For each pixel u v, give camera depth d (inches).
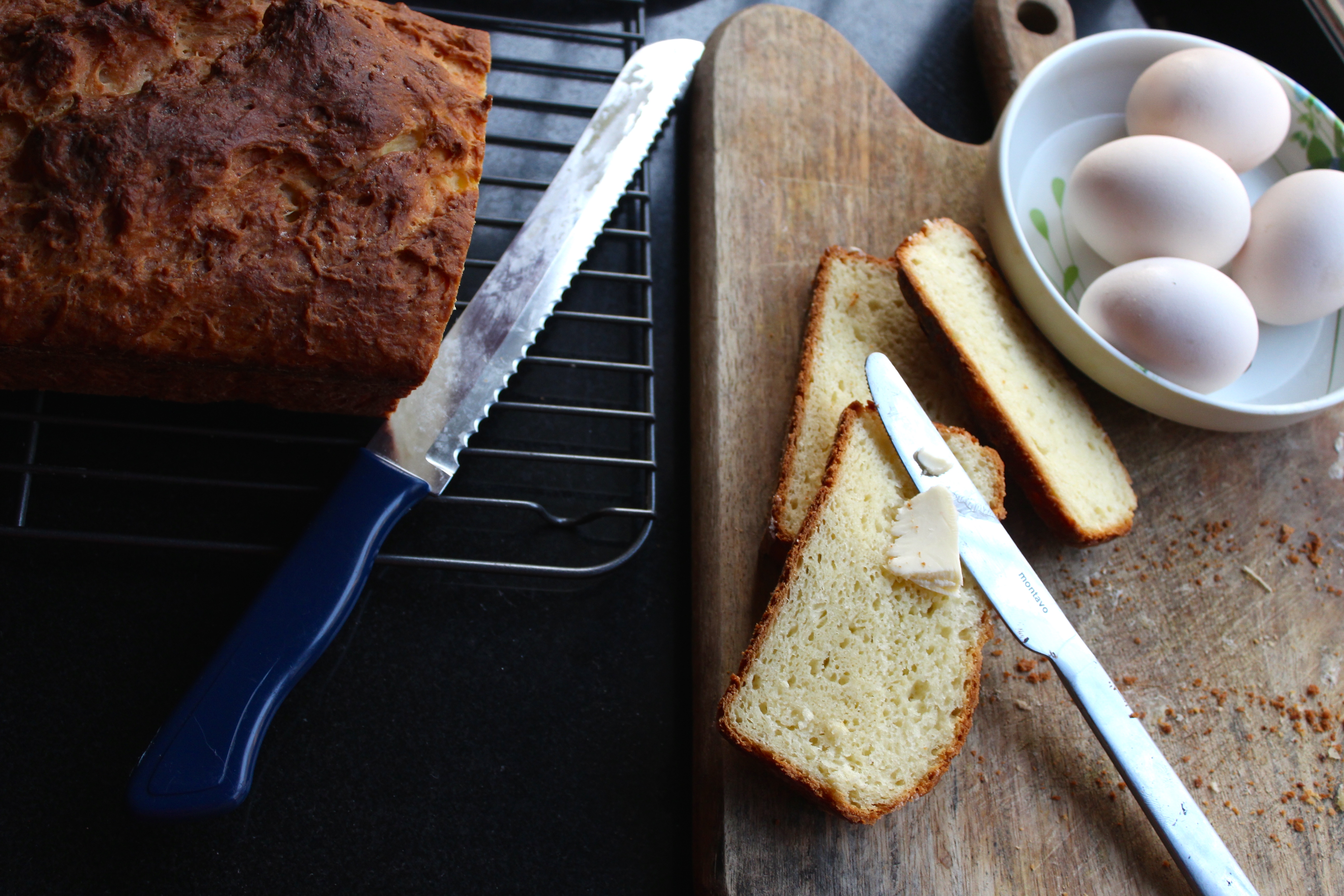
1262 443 22.7
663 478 21.8
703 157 23.0
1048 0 25.0
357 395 20.1
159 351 18.8
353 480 19.7
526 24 23.0
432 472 20.1
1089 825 20.3
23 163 18.6
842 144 23.5
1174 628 21.5
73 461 20.3
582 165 21.8
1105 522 21.6
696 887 19.7
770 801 19.8
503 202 22.7
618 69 23.8
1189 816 19.6
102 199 18.5
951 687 20.3
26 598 19.8
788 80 23.6
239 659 18.8
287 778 19.6
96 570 20.0
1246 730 21.1
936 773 19.8
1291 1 25.0
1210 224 21.3
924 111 24.9
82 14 19.0
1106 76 23.6
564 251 21.3
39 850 19.0
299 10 19.4
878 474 20.9
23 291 18.4
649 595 21.2
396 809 19.7
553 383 21.9
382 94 19.4
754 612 20.8
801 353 22.2
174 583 20.1
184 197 18.6
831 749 19.7
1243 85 22.0
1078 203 22.0
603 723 20.4
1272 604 21.8
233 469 20.6
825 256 22.3
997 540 20.5
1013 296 22.7
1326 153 23.0
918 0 25.8
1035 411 22.0
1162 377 21.2
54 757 19.3
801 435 21.2
